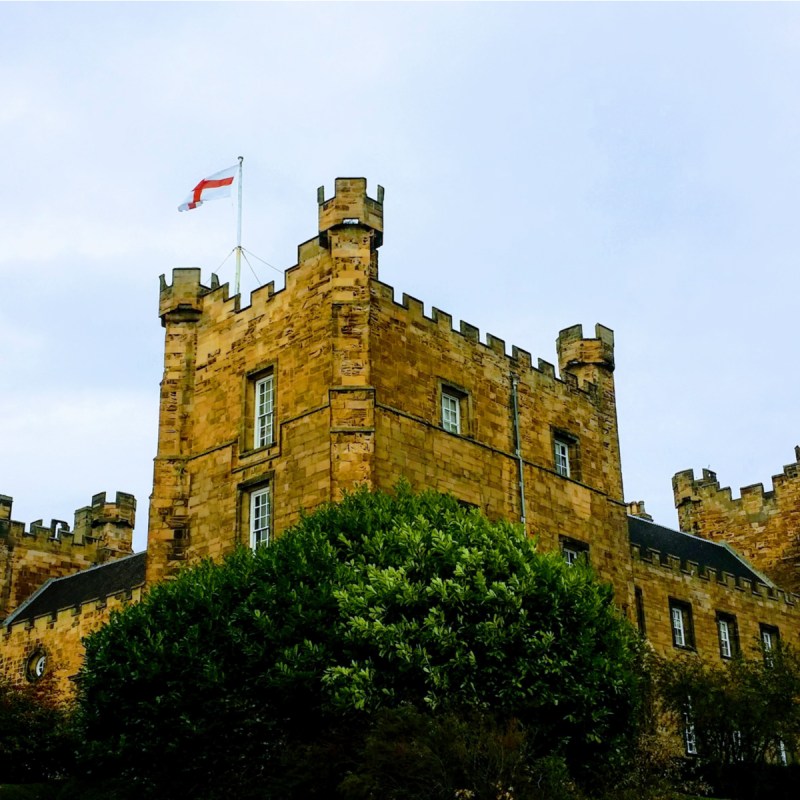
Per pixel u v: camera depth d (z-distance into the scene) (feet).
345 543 113.70
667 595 197.06
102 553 249.55
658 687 153.99
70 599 215.92
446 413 146.61
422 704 101.65
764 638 216.54
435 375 145.59
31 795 128.26
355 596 105.91
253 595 110.73
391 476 134.51
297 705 106.32
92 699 116.26
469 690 103.45
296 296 144.87
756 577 245.04
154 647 112.06
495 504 147.74
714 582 209.26
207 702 107.65
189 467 150.00
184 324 156.76
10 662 199.00
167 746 108.27
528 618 110.52
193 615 114.32
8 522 234.58
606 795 106.01
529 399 159.22
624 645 119.75
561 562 119.55
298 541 115.14
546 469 157.58
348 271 140.36
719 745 152.97
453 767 92.89
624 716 115.96
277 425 141.28
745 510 256.93
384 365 138.82
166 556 146.20
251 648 107.04
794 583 245.04
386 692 101.45
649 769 128.57
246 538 140.46
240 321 151.02
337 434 132.67
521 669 106.42
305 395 139.13
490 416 151.84
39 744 145.38
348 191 143.64
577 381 169.58
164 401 153.28
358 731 100.83
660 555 198.90
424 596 107.14
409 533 111.55
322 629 106.42
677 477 270.26
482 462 147.95
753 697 151.74
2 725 144.56
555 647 110.32
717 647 203.62
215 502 145.18
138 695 112.27
